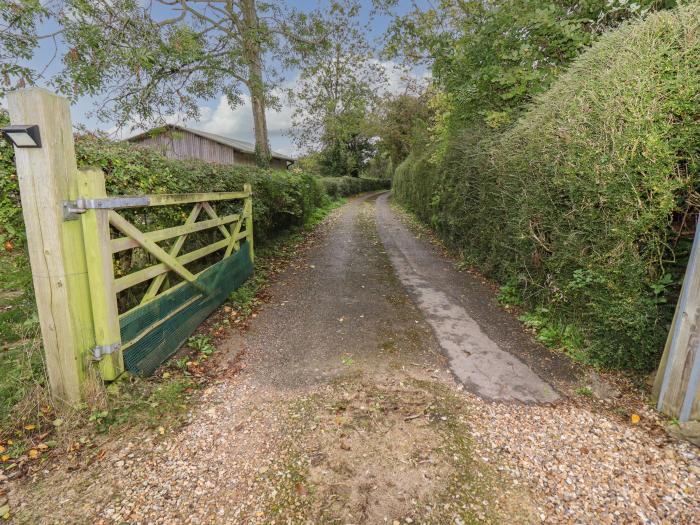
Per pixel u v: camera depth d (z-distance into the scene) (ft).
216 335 12.93
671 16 9.53
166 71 24.39
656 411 8.30
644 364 9.49
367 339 12.60
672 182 8.41
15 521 5.92
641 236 9.17
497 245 18.04
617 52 10.31
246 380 10.17
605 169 9.54
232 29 32.35
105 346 8.55
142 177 12.04
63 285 7.78
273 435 7.95
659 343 9.09
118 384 8.93
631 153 8.91
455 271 21.49
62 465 7.09
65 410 8.12
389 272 21.33
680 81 8.34
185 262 12.50
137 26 21.70
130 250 10.68
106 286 8.50
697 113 8.30
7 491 6.48
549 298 12.97
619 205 9.32
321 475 6.85
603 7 16.63
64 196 7.66
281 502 6.31
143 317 9.93
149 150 13.66
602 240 9.98
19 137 7.00
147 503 6.29
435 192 31.83
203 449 7.57
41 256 7.68
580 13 17.30
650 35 9.56
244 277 18.26
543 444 7.53
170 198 11.15
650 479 6.53
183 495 6.46
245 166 24.79
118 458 7.29
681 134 8.43
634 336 9.16
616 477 6.62
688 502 6.03
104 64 19.81
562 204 11.92
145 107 24.61
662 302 9.30
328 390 9.59
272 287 18.47
